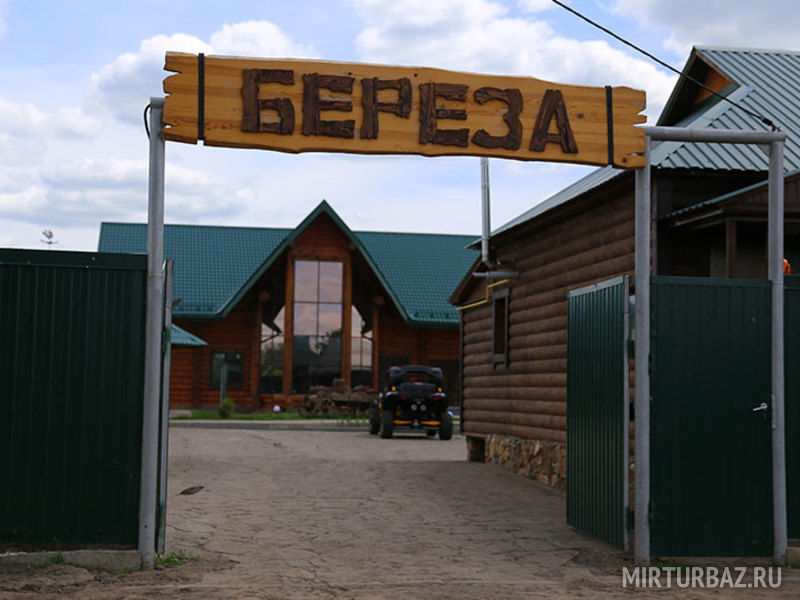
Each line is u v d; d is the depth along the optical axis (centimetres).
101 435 722
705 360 811
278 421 2864
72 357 723
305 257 3528
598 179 1311
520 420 1523
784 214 963
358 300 3656
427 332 3731
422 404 2412
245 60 755
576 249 1313
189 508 1064
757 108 1230
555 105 799
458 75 784
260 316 3559
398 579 717
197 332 3547
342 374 3516
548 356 1406
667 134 817
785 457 823
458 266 4009
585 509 928
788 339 834
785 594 685
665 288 810
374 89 771
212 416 3083
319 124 760
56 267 727
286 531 941
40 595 628
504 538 924
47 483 713
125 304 734
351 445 2111
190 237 3950
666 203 1045
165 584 673
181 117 742
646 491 791
